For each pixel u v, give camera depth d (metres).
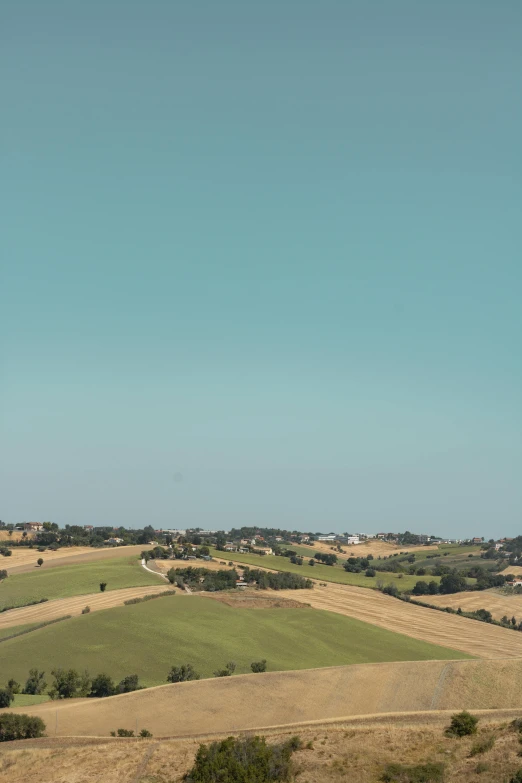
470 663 110.19
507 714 65.75
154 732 83.00
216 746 61.81
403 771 55.19
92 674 128.38
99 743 70.25
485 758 55.91
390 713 72.06
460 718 62.75
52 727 85.00
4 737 79.31
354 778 55.38
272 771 57.47
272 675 105.69
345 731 65.06
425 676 105.50
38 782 61.91
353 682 103.19
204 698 95.31
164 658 140.00
